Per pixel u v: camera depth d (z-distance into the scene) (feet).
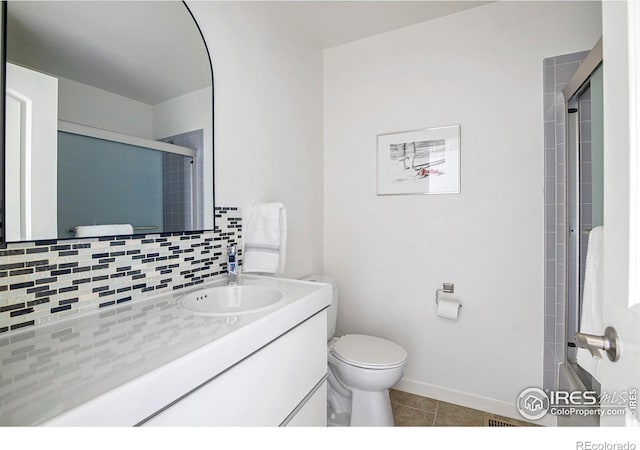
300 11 5.95
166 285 3.72
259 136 5.25
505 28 5.66
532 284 5.50
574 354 5.04
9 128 2.49
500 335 5.74
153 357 2.07
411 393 6.43
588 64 4.11
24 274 2.56
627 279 1.51
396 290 6.67
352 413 4.94
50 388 1.71
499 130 5.71
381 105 6.81
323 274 7.41
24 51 2.59
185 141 3.97
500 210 5.72
